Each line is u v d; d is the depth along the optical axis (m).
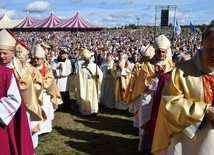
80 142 8.69
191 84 3.34
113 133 9.50
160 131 3.57
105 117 11.53
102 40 56.97
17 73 6.24
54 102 9.44
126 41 52.62
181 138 3.43
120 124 10.55
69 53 27.05
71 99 14.45
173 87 3.37
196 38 48.91
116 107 12.77
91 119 11.23
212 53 3.17
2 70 4.27
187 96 3.34
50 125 9.48
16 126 4.38
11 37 4.99
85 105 11.62
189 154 3.39
